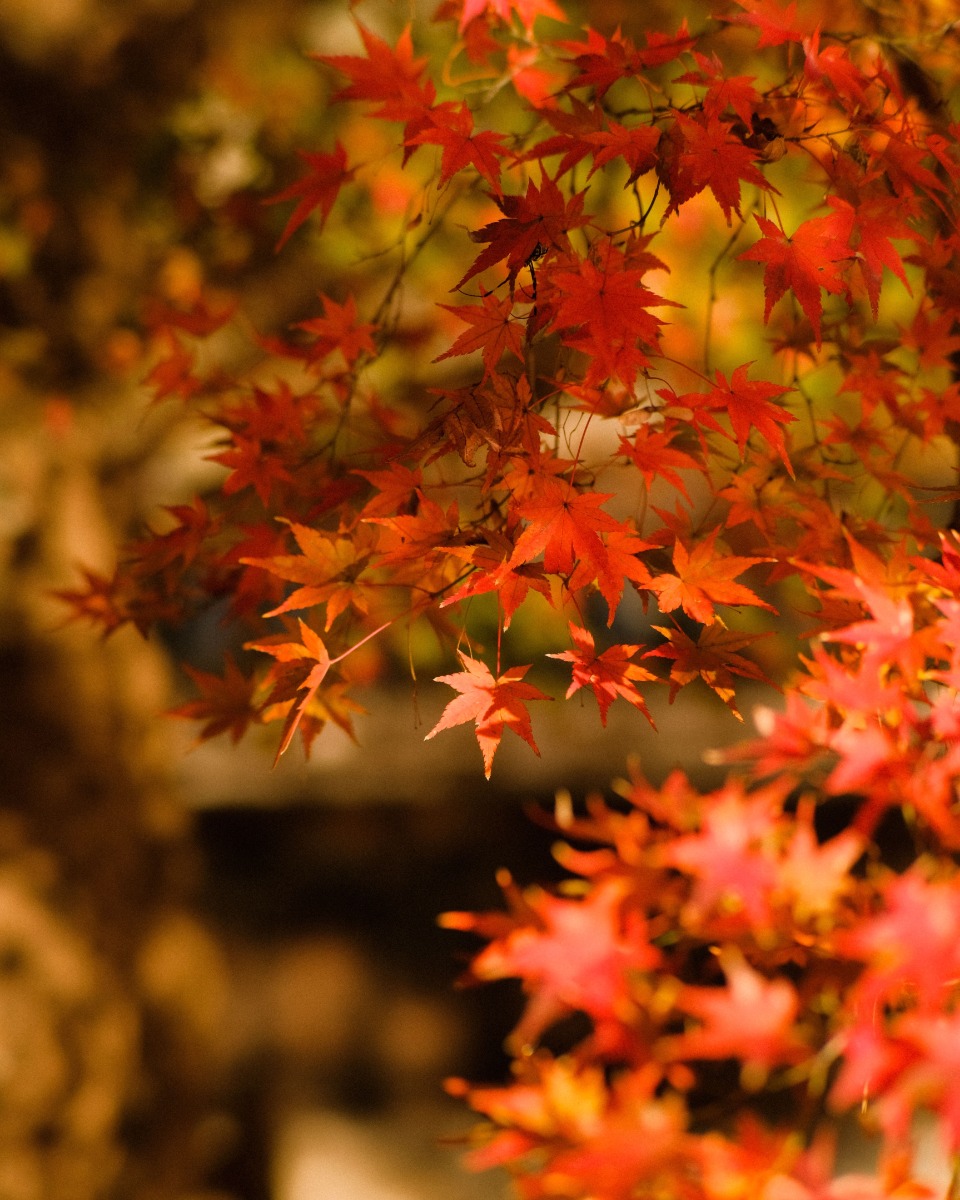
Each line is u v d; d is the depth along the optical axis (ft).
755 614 11.49
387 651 13.65
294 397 6.13
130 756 12.49
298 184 5.70
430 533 4.36
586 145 4.53
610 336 4.10
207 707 5.52
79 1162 11.24
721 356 11.32
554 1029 13.80
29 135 11.27
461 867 22.93
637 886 4.13
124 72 11.05
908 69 5.82
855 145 4.76
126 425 12.25
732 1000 3.35
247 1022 19.43
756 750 4.14
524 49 6.36
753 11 4.67
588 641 4.38
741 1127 3.42
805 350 6.08
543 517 4.08
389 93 4.86
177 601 6.37
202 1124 13.03
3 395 11.65
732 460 5.52
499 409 4.26
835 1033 3.69
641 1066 3.51
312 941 21.80
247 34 11.44
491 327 4.36
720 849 3.72
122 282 12.03
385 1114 17.71
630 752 20.75
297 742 12.12
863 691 3.80
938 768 3.69
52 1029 11.04
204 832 22.82
